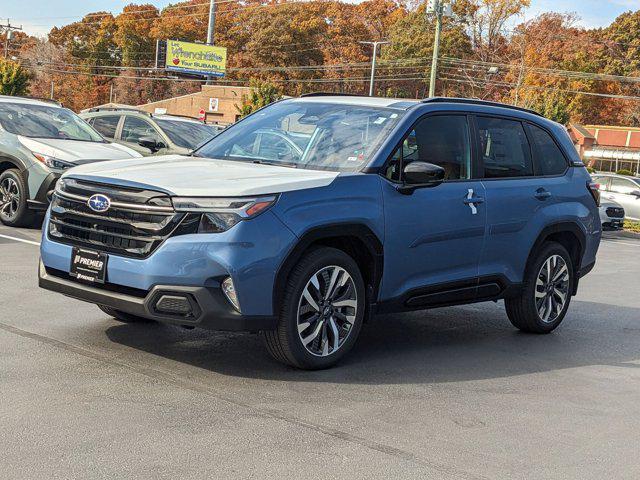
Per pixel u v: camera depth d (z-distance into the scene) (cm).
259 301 505
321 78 9900
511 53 9262
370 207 564
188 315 499
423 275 614
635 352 704
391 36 10112
